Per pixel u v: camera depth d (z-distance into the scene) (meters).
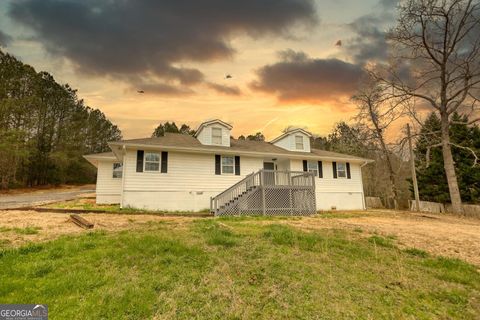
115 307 2.90
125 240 5.46
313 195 14.32
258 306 3.12
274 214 13.43
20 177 30.89
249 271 4.16
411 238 7.45
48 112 35.94
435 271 4.71
